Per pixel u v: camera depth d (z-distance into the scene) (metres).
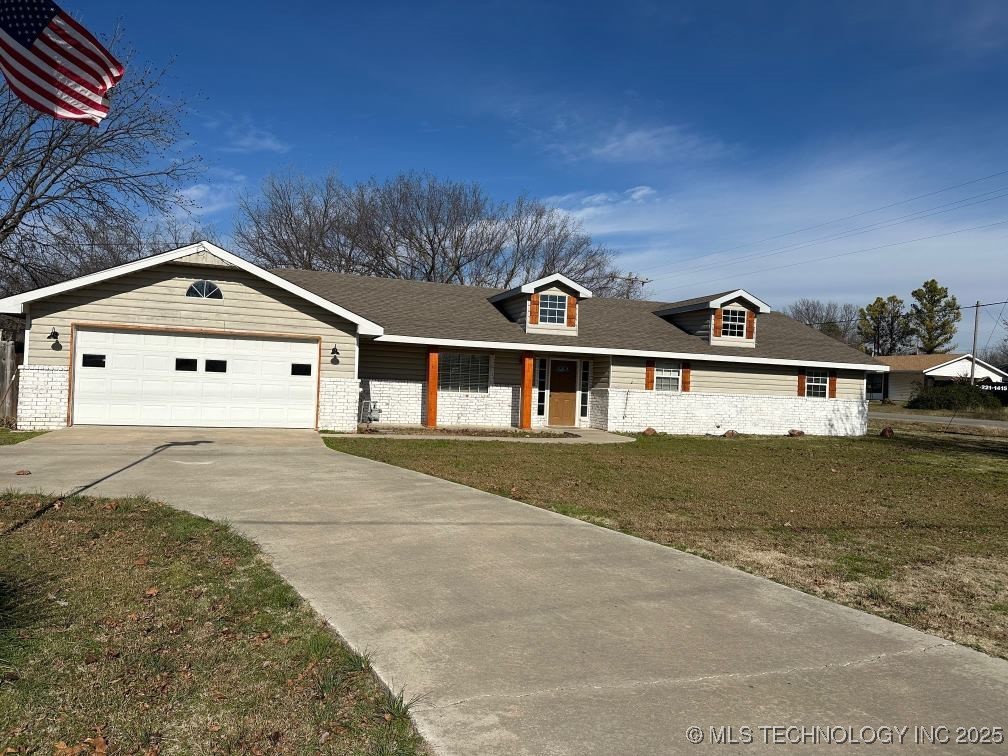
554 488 9.68
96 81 7.01
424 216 38.06
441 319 19.50
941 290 67.56
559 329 20.17
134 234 23.89
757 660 4.00
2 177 20.98
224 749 3.06
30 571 5.18
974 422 34.16
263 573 5.29
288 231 36.56
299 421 16.00
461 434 17.28
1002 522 8.59
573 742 3.08
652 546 6.43
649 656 4.02
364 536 6.39
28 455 10.66
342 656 3.93
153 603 4.68
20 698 3.40
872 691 3.66
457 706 3.37
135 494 7.88
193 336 15.23
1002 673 3.92
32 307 14.26
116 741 3.09
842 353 24.14
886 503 9.71
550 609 4.71
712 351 21.67
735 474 12.13
